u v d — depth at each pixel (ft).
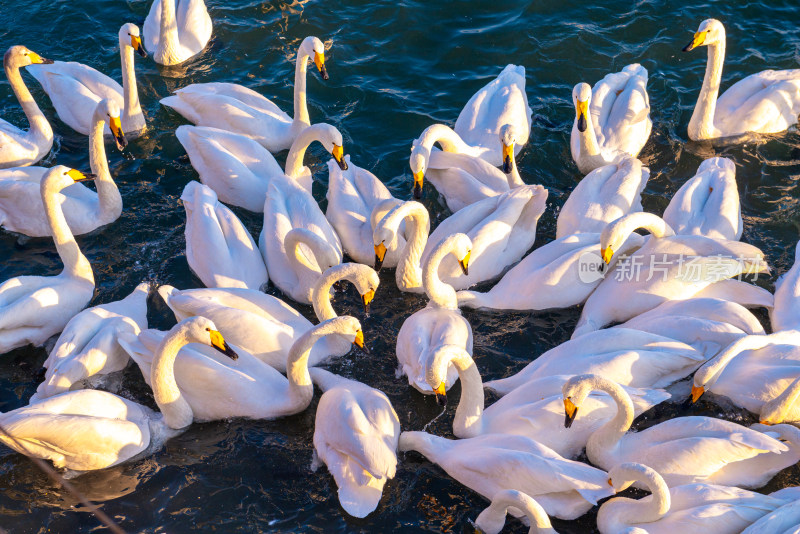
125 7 64.54
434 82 59.26
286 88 58.70
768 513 31.89
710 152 53.62
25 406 37.52
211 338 35.73
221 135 50.88
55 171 41.70
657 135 55.16
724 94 55.31
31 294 41.37
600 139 52.37
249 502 35.65
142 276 46.06
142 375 40.73
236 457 37.32
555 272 43.04
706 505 32.19
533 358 42.34
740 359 39.45
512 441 34.86
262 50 61.46
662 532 31.96
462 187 49.29
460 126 53.88
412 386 40.55
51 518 34.86
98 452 35.47
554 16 63.72
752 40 61.31
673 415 39.04
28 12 63.46
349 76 59.52
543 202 46.60
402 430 38.88
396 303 45.39
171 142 54.90
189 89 55.42
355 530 34.68
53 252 47.42
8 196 47.26
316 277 43.78
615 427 35.04
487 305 44.19
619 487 32.19
